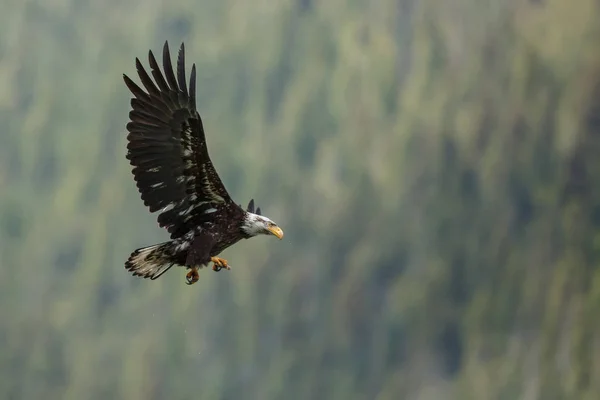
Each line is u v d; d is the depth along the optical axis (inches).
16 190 2903.5
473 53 2689.5
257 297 2326.5
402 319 2314.2
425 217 2460.6
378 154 2655.0
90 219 2743.6
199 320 2314.2
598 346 2050.9
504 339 2201.0
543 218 2346.2
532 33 2603.3
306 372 2295.8
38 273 2632.9
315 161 2731.3
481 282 2321.6
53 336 2421.3
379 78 2839.6
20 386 2345.0
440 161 2529.5
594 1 2571.4
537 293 2224.4
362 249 2449.6
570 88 2456.9
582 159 2364.7
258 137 2851.9
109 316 2454.5
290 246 2440.9
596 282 2164.1
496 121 2524.6
